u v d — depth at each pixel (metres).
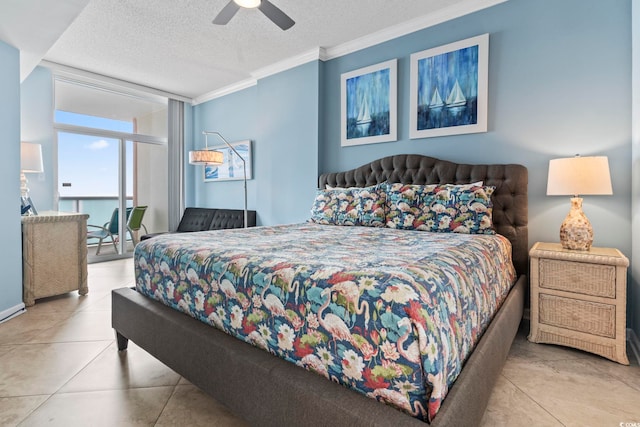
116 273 4.07
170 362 1.54
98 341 2.18
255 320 1.25
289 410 1.03
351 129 3.59
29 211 3.35
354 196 2.96
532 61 2.59
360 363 0.96
